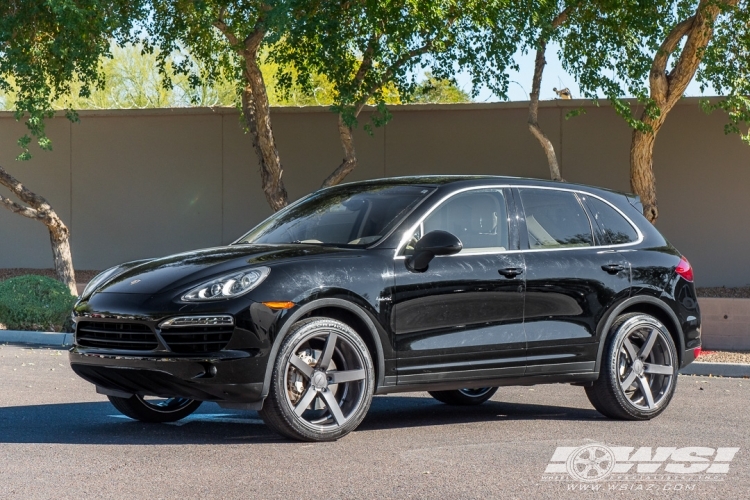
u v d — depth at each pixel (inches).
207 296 237.5
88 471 213.9
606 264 295.4
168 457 229.1
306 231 277.4
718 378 428.5
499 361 271.4
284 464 222.1
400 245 261.4
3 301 530.3
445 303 262.7
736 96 535.8
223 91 1259.8
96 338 249.9
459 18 527.5
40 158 800.3
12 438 252.1
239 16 572.4
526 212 287.7
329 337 245.1
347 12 542.3
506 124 710.5
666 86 565.6
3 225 809.5
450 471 217.6
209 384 233.9
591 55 565.6
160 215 781.9
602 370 293.3
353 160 620.4
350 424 249.1
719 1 526.9
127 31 597.3
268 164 619.8
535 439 261.4
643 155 587.2
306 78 568.4
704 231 682.8
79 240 796.6
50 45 581.0
